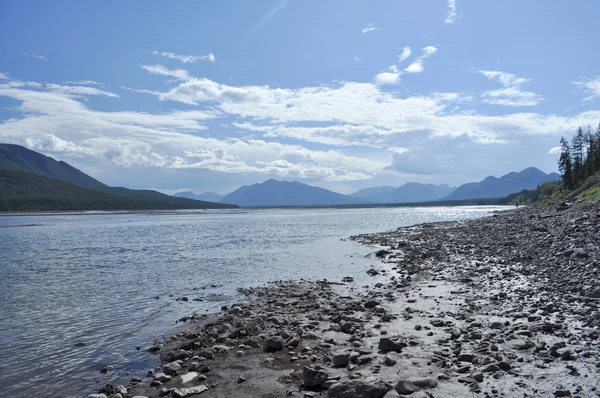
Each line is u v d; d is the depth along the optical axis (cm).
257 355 1280
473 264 2831
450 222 8131
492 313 1534
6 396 1038
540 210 8719
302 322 1630
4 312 1941
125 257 4072
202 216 18650
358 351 1216
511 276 2241
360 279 2673
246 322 1673
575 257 2353
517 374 948
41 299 2220
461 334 1310
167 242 5672
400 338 1309
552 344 1121
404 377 999
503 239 3941
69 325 1711
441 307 1717
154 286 2580
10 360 1301
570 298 1603
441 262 3091
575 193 10431
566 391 834
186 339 1490
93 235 7312
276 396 968
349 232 7069
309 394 952
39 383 1118
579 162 12988
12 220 15550
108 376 1163
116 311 1950
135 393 1028
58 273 3127
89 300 2192
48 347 1429
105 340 1505
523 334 1226
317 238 5916
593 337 1148
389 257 3619
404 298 1961
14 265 3594
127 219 15762
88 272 3162
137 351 1379
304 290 2334
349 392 899
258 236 6488
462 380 948
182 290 2453
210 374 1138
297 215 18262
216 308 1995
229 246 4997
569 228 3409
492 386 899
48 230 9119
